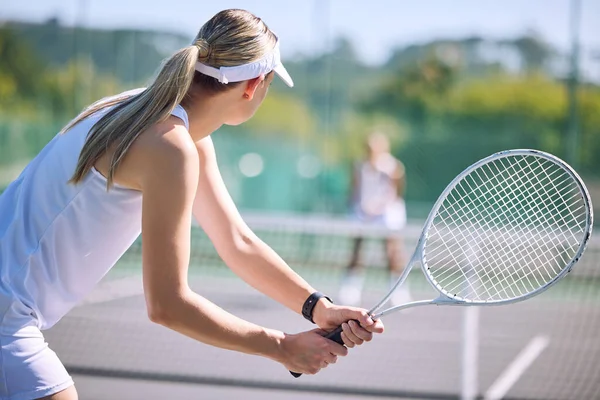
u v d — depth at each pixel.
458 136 12.72
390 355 6.29
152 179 1.87
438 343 6.91
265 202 12.40
